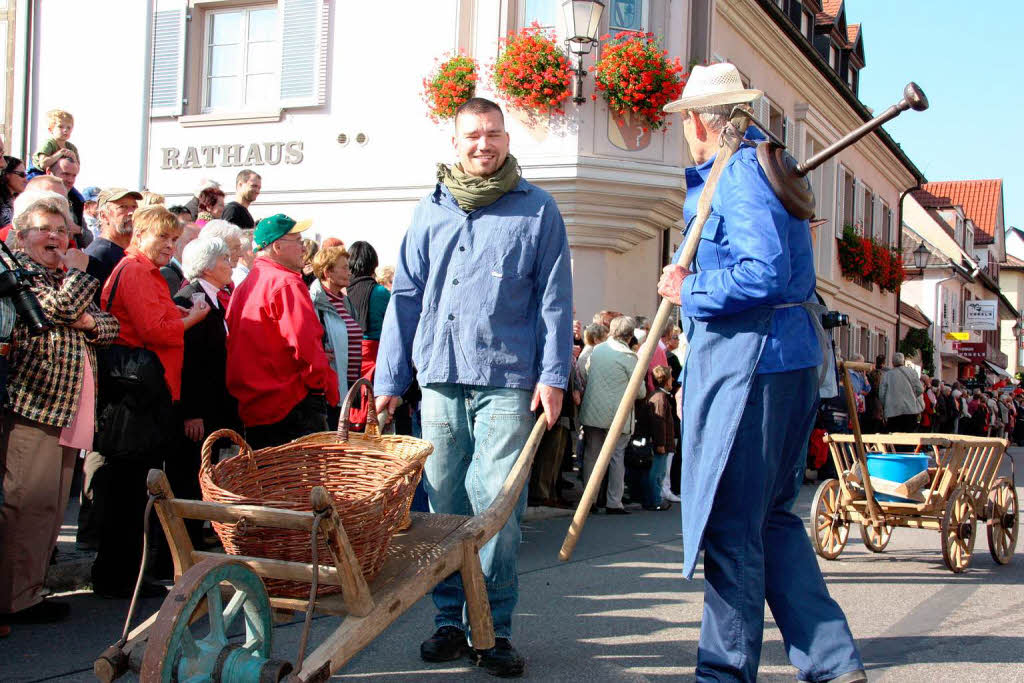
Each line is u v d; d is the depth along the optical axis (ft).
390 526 10.05
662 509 31.09
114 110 45.83
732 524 10.77
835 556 22.99
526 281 12.73
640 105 39.32
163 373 15.64
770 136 11.03
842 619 10.98
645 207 40.45
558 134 39.32
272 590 9.69
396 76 42.19
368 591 9.41
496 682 12.46
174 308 16.24
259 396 17.65
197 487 18.30
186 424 17.99
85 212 24.53
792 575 11.15
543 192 13.00
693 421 10.96
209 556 9.42
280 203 43.62
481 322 12.54
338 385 20.11
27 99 47.09
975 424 87.35
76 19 46.62
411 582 10.06
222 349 18.43
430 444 10.77
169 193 45.09
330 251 21.33
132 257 16.16
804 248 11.10
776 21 54.95
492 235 12.69
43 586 14.10
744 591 10.68
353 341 21.79
